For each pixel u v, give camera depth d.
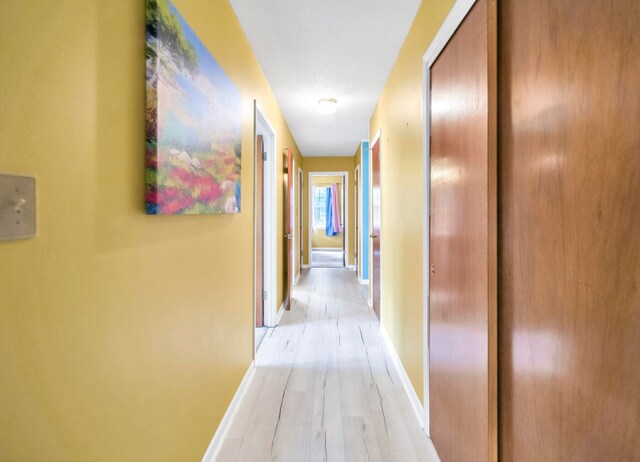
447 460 1.48
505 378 1.08
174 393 1.20
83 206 0.75
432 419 1.69
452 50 1.45
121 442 0.89
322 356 2.72
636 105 0.61
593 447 0.71
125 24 0.89
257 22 2.04
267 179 3.39
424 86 1.78
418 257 1.92
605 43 0.68
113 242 0.85
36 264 0.63
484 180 1.14
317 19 2.01
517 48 1.00
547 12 0.86
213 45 1.58
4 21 0.56
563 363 0.81
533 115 0.93
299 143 5.62
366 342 3.02
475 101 1.21
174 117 1.10
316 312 3.96
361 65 2.64
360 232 5.58
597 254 0.71
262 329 3.36
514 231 1.03
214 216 1.61
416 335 1.97
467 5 1.25
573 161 0.77
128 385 0.92
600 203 0.70
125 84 0.89
